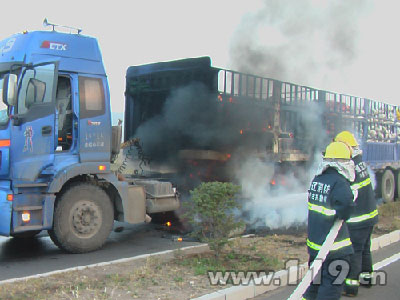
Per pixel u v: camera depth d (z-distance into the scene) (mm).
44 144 6645
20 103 6473
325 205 4066
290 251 6984
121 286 5043
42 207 6590
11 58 6812
